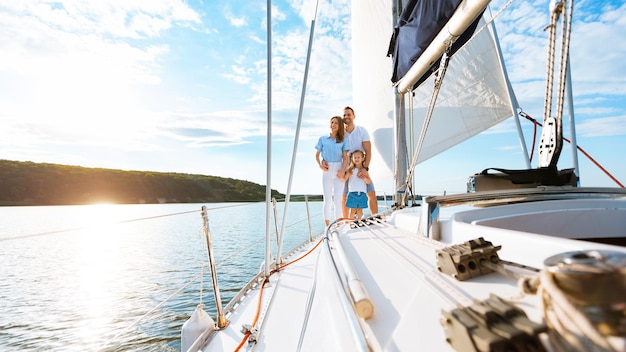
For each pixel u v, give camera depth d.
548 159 1.85
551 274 0.40
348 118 4.59
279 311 1.67
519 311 0.50
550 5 1.68
